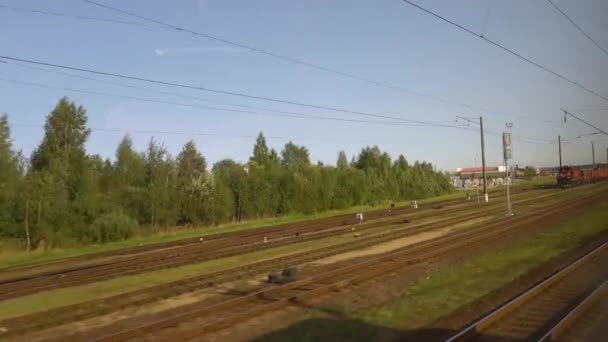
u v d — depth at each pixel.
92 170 44.59
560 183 84.44
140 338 10.13
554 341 8.77
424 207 57.44
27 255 32.34
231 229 43.59
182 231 44.31
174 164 49.38
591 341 8.77
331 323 10.96
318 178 61.69
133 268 21.08
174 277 18.42
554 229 27.48
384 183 75.12
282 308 12.48
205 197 48.41
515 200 57.94
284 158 96.69
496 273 15.90
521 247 21.64
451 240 25.03
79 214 38.41
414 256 20.62
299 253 23.22
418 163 88.88
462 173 162.62
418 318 10.98
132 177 51.91
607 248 19.56
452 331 9.73
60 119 57.12
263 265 20.19
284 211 57.12
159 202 44.69
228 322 11.00
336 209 64.00
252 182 54.00
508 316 10.52
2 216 34.75
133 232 40.22
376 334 9.96
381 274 17.05
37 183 36.19
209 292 15.17
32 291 16.69
